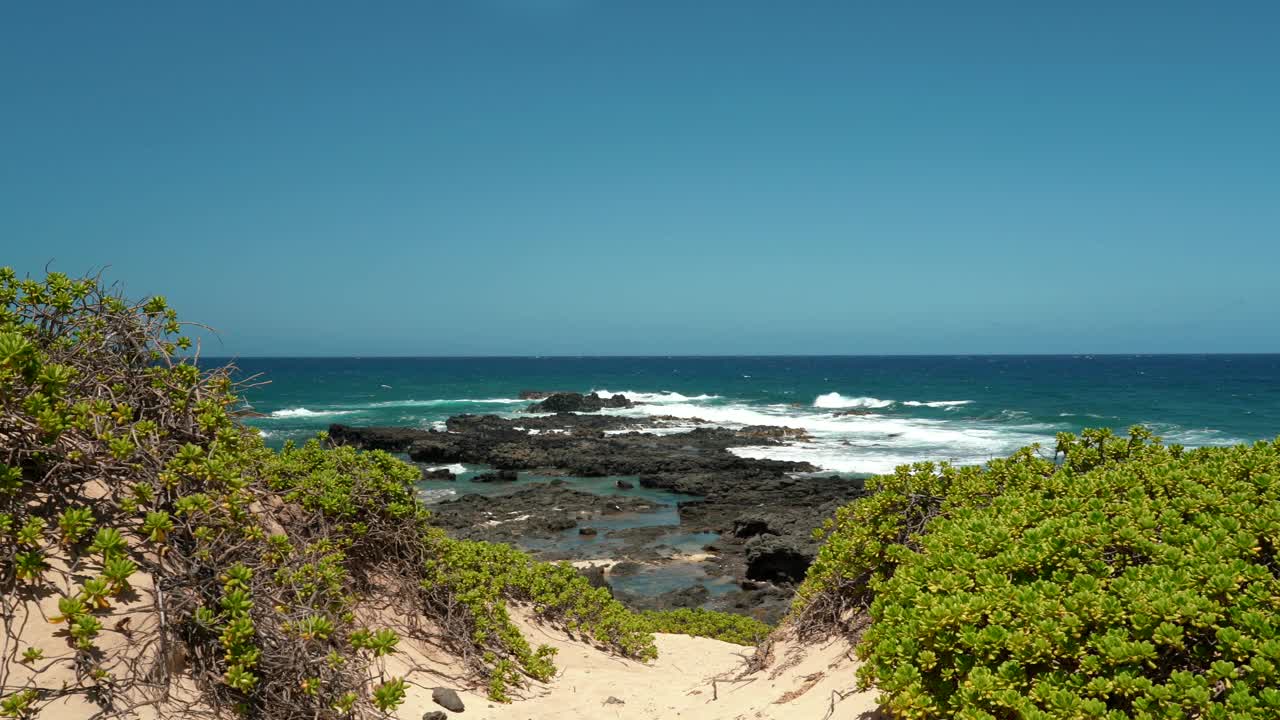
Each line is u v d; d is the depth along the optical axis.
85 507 4.27
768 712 5.57
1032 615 3.83
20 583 3.80
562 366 189.00
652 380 112.44
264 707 4.23
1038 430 46.56
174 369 5.31
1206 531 4.67
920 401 68.06
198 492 4.70
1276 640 3.35
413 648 6.40
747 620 13.51
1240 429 45.53
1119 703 3.50
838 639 6.55
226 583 4.34
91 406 4.50
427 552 7.09
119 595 4.04
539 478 35.56
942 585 4.27
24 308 4.83
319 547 5.85
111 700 3.66
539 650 7.48
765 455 39.03
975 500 6.33
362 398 75.38
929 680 4.01
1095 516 4.61
